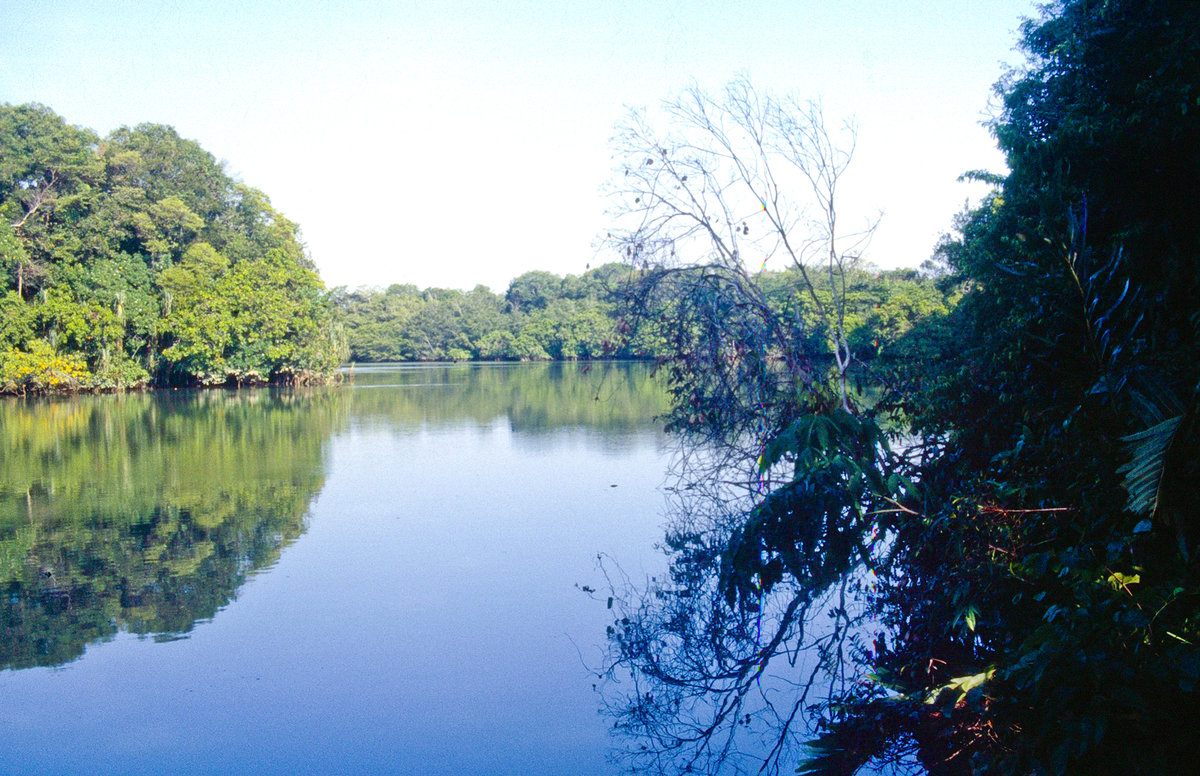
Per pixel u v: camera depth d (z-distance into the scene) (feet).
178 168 186.39
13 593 24.12
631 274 28.55
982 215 62.34
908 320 61.93
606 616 21.72
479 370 208.95
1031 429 16.62
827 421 21.67
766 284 31.48
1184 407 12.05
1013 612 15.53
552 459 50.55
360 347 286.05
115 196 156.56
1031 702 12.71
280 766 13.88
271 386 155.63
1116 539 13.52
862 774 13.26
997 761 12.39
